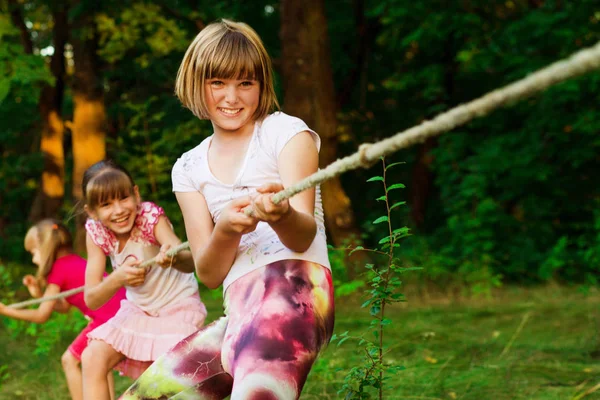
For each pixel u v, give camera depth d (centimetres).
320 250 238
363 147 161
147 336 338
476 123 1161
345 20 1449
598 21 1081
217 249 233
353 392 315
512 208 1198
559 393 423
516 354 530
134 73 1303
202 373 253
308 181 185
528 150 1091
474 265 961
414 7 1096
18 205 1889
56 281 456
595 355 534
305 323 223
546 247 1090
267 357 216
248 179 243
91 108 1217
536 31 1055
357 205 1662
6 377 518
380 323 309
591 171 1142
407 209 1385
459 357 531
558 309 762
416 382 446
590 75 1020
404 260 984
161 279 344
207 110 247
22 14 1333
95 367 334
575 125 1043
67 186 1692
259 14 1420
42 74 1090
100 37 1218
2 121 1529
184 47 1184
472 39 1107
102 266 353
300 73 1036
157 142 1153
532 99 1091
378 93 1535
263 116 250
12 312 443
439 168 1138
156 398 253
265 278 231
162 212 349
